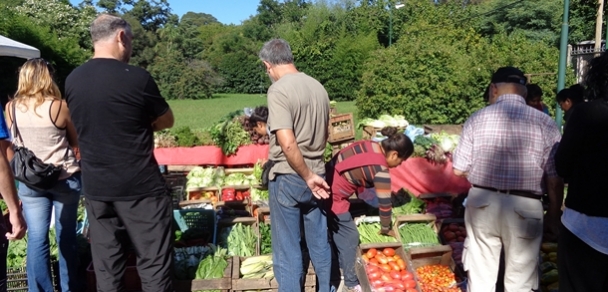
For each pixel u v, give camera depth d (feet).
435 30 74.69
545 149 9.38
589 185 7.90
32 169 10.34
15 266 12.96
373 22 105.50
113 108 9.36
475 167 9.83
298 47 103.76
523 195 9.49
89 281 12.22
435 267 13.30
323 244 11.81
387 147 12.01
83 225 14.92
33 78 10.63
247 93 140.46
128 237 10.78
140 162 9.79
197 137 23.22
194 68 123.54
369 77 45.32
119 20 9.95
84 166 9.86
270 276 12.53
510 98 9.70
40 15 91.45
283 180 10.82
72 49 63.98
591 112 7.78
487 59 43.60
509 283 9.87
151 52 147.02
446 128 28.14
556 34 93.40
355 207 16.44
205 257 13.33
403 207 17.16
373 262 12.75
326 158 19.76
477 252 10.12
